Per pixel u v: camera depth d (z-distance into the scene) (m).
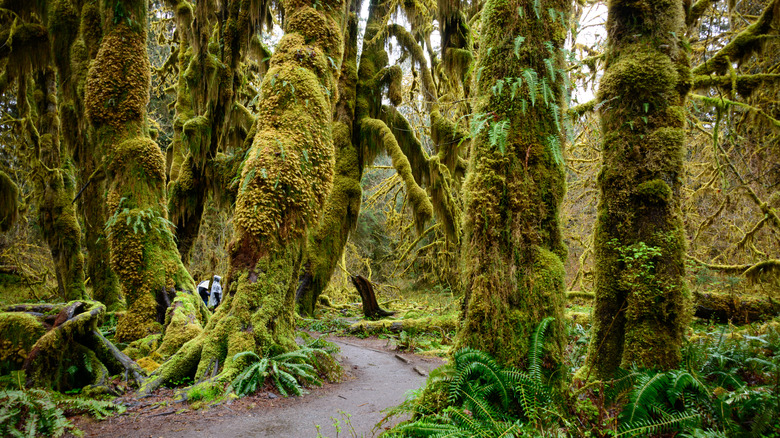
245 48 10.50
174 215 10.78
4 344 4.30
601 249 3.90
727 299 8.52
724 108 7.10
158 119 20.31
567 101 3.24
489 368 2.92
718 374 3.64
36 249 18.09
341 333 10.92
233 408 4.23
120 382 4.88
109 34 7.63
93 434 3.57
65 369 4.56
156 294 7.25
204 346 5.16
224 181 10.60
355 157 12.53
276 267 5.57
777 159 10.77
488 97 3.36
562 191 3.34
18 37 9.81
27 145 13.15
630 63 3.86
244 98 15.95
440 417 2.90
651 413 2.89
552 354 3.05
